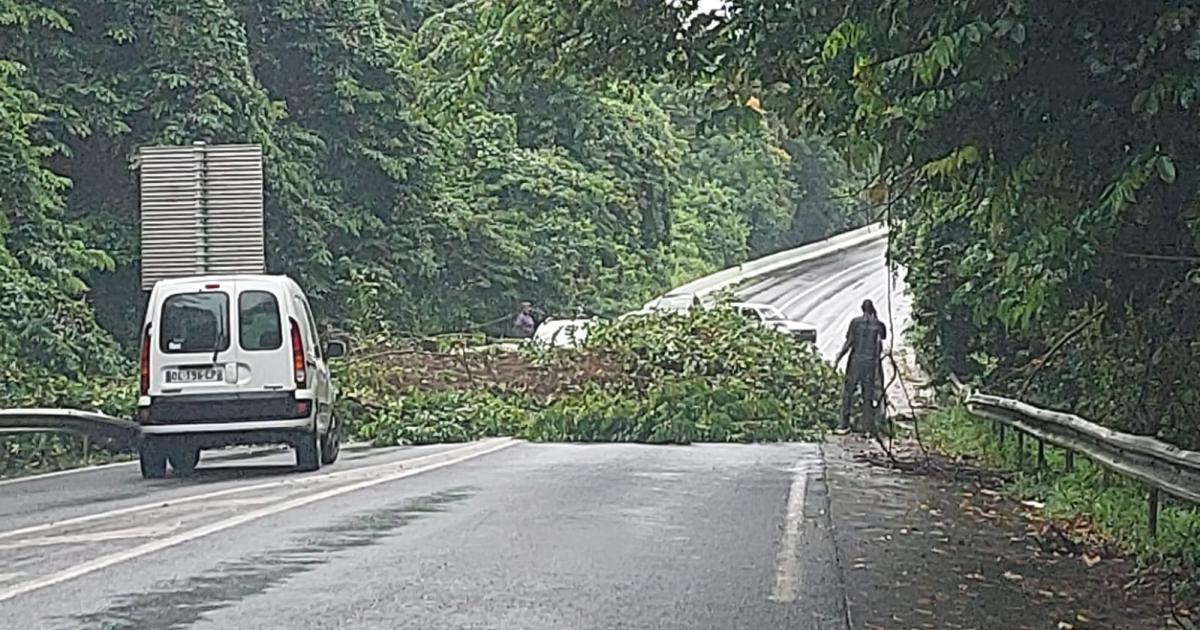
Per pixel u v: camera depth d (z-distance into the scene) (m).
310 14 41.72
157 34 36.50
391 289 41.69
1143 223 11.88
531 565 10.91
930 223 18.89
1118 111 10.28
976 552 12.07
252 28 41.28
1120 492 14.98
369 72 42.62
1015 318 14.42
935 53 9.85
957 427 26.39
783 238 81.69
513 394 29.97
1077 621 9.34
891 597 9.91
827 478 17.86
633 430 25.81
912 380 37.16
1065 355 18.42
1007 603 9.86
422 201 43.91
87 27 36.66
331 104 41.91
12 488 17.44
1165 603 10.02
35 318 30.05
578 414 26.19
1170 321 13.22
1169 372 13.62
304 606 9.34
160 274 29.78
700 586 10.11
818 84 13.96
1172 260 12.18
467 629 8.68
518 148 54.66
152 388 18.30
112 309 36.62
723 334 30.69
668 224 62.88
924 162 11.06
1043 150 10.66
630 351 30.70
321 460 19.80
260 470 19.61
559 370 30.59
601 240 53.75
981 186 11.50
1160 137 10.27
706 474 18.19
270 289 18.56
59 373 29.88
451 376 30.34
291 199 39.38
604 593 9.82
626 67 18.11
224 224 29.86
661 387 26.89
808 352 30.88
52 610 9.25
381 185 42.94
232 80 37.16
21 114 33.03
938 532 13.19
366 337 35.66
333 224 41.03
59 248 33.09
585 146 58.38
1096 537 13.19
